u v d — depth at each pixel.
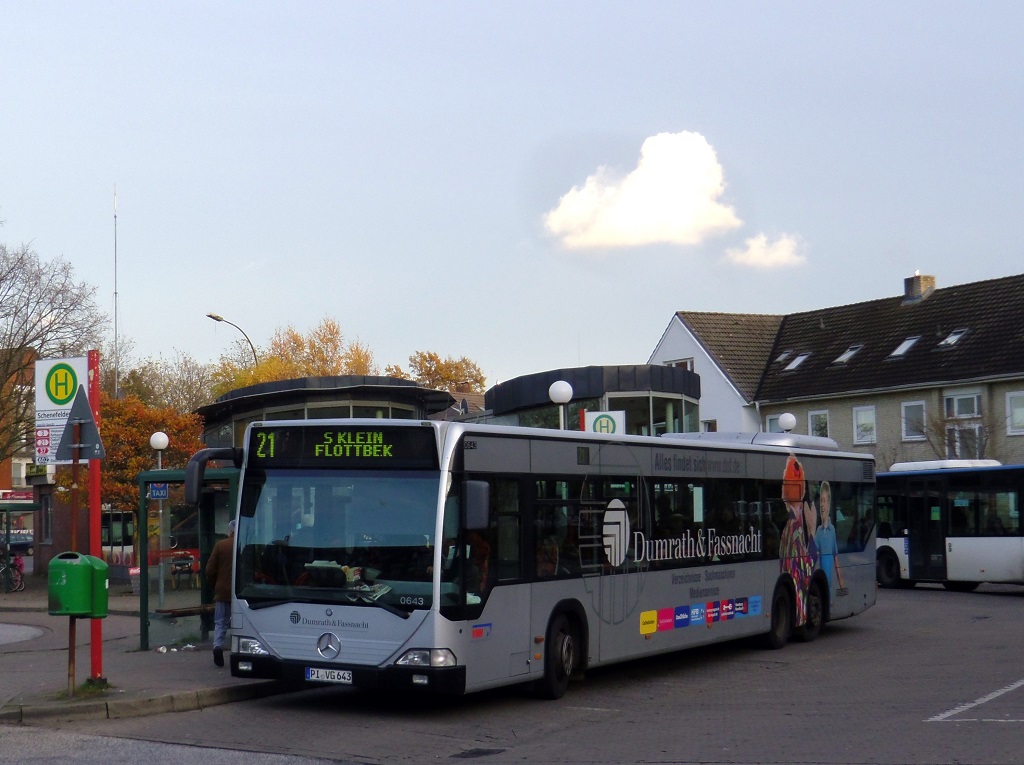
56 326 42.47
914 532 29.89
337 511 12.00
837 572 20.28
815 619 19.39
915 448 48.50
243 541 12.35
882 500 30.94
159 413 34.72
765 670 15.93
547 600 12.95
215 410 34.75
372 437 11.96
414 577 11.53
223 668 14.69
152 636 17.25
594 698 13.43
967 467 29.14
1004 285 49.84
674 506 15.65
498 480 12.36
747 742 10.55
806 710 12.39
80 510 40.88
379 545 11.75
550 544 13.09
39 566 45.16
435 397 31.83
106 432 34.25
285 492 12.26
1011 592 29.55
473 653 11.70
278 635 11.98
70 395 12.81
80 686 12.48
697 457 16.30
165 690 12.65
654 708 12.70
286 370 63.53
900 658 16.88
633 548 14.64
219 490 17.27
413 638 11.42
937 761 9.55
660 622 15.07
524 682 13.21
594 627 13.75
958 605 25.55
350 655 11.63
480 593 11.89
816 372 53.91
